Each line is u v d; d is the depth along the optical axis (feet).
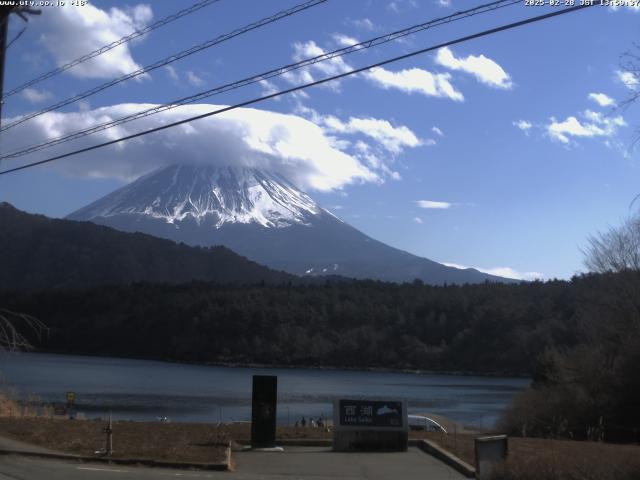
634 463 42.37
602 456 47.32
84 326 526.57
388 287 574.97
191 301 529.86
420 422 105.60
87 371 371.56
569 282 379.55
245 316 506.48
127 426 64.34
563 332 320.09
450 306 484.33
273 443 57.72
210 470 45.98
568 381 106.52
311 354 481.87
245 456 53.06
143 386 304.09
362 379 390.42
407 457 54.24
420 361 450.30
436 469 48.44
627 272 112.37
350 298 540.93
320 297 535.19
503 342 400.06
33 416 71.61
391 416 58.44
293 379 384.06
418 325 484.33
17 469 41.45
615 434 95.09
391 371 452.35
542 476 39.52
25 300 552.82
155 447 51.96
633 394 100.73
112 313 536.83
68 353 502.79
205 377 367.04
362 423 57.98
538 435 97.19
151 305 538.47
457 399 272.92
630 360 101.76
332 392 300.61
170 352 492.95
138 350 506.07
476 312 452.76
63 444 51.06
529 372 380.37
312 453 55.77
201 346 488.85
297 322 508.12
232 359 483.51
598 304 114.62
